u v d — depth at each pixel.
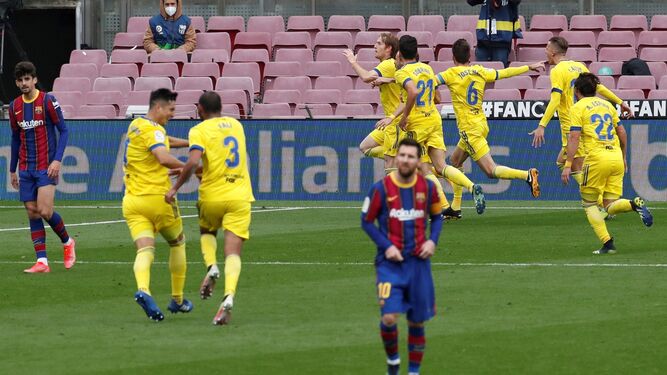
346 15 79.81
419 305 24.45
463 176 50.34
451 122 59.91
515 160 59.66
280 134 60.84
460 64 50.78
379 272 24.59
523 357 26.72
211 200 30.59
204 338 28.89
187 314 32.22
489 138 59.72
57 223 40.09
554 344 28.00
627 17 74.69
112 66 71.88
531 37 72.44
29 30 83.44
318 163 60.69
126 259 42.81
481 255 42.59
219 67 72.25
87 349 27.73
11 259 43.03
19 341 28.70
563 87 51.00
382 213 24.77
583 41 72.75
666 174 58.59
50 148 39.56
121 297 34.94
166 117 31.36
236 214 30.70
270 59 74.38
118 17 81.06
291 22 75.94
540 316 31.34
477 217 54.34
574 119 42.38
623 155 43.34
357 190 60.53
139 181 31.06
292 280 37.66
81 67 72.50
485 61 69.88
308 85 69.69
